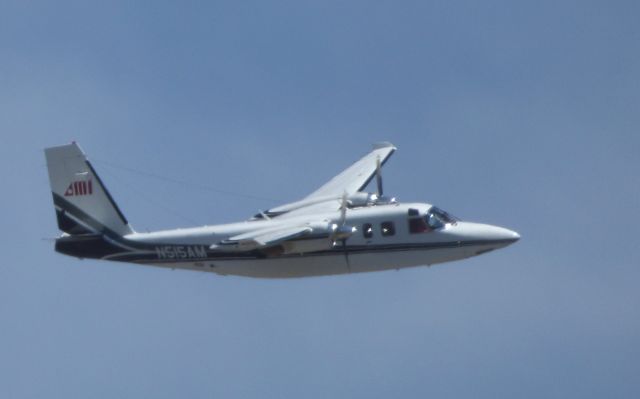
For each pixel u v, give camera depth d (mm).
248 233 151875
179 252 155750
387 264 151125
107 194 158875
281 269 153500
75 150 159125
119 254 158750
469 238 149750
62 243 160125
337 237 147750
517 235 150500
